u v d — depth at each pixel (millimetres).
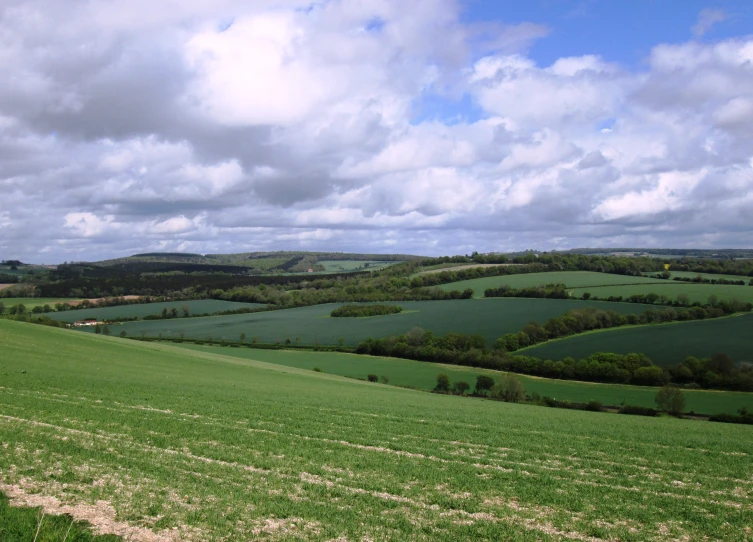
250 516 14766
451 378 88125
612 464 24859
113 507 14453
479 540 14375
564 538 15008
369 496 17438
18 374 40219
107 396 34312
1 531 11969
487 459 24219
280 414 32938
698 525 16516
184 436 24422
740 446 31859
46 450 19453
